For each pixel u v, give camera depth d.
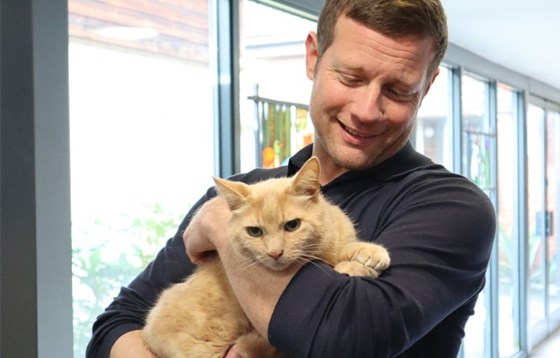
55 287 1.70
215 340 1.22
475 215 1.12
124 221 2.25
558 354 6.07
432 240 1.06
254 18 2.74
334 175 1.45
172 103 2.45
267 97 2.80
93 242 2.12
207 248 1.25
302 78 3.03
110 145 2.18
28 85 1.62
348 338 0.92
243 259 1.11
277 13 2.86
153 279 1.46
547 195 7.11
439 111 4.72
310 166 1.23
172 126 2.46
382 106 1.25
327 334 0.93
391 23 1.19
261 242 1.14
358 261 1.07
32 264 1.64
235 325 1.22
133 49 2.27
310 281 0.98
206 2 2.58
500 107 5.82
